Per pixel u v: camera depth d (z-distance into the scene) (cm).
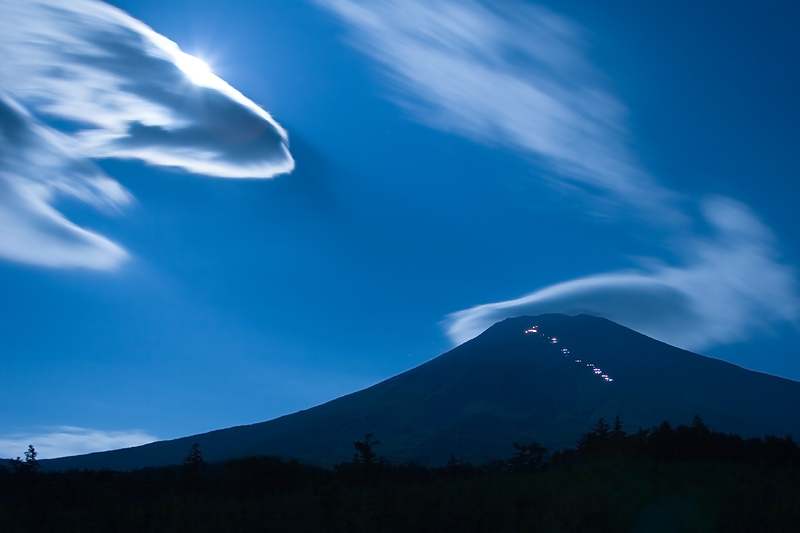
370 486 2075
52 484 1891
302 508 1627
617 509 1363
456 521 1390
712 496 1416
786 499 1374
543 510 1407
